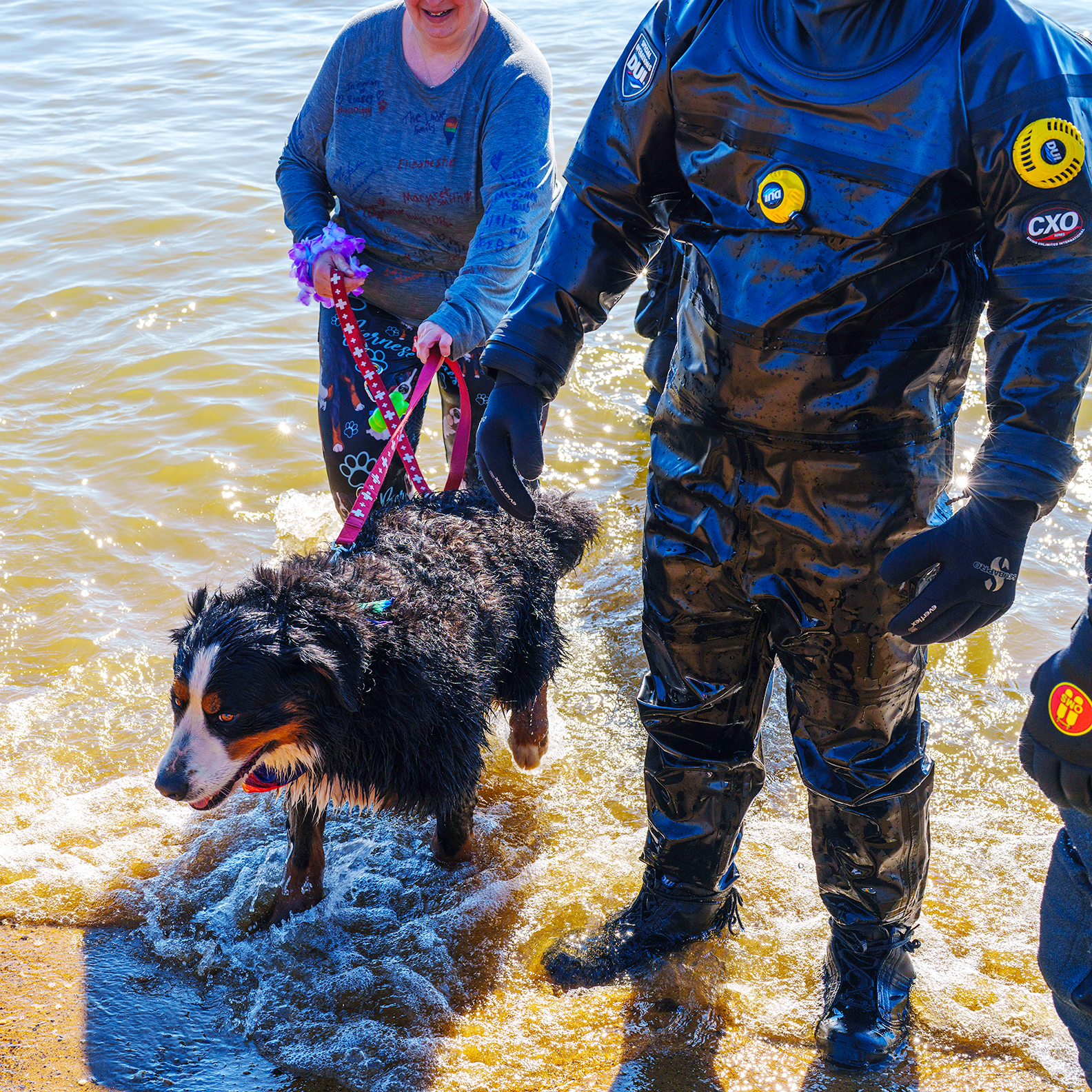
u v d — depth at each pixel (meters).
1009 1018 2.66
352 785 2.94
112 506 4.79
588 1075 2.54
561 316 2.41
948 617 2.03
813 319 2.07
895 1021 2.61
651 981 2.79
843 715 2.39
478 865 3.22
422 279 3.68
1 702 3.76
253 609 2.78
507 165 3.38
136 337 6.18
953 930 2.92
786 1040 2.64
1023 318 1.95
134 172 8.45
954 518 2.03
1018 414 1.96
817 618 2.31
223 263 7.06
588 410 5.62
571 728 3.78
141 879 3.13
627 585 4.42
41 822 3.29
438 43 3.36
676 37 2.14
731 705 2.59
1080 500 4.79
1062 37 1.93
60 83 10.72
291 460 5.16
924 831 2.51
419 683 2.86
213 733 2.71
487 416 2.43
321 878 3.09
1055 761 1.81
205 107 9.93
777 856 3.19
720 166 2.10
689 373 2.32
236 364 5.91
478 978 2.83
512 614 3.30
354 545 3.17
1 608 4.20
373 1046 2.62
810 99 1.95
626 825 3.36
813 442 2.16
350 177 3.57
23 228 7.50
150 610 4.22
